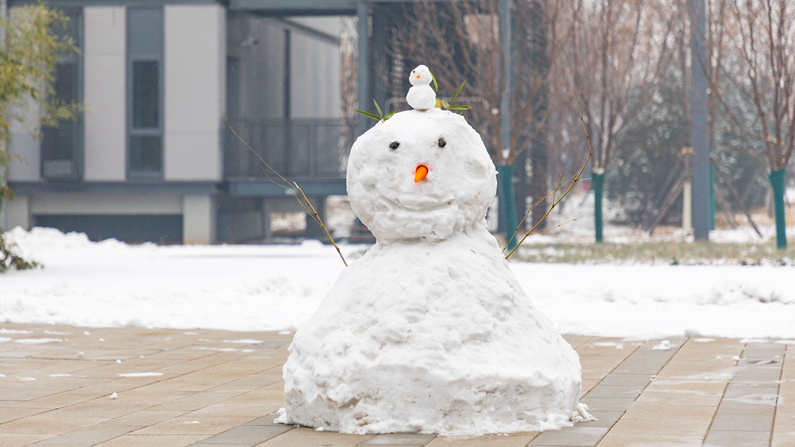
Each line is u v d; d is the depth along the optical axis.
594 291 13.12
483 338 5.37
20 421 5.85
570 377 5.60
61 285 14.73
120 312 12.54
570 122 38.56
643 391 6.68
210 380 7.52
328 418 5.45
